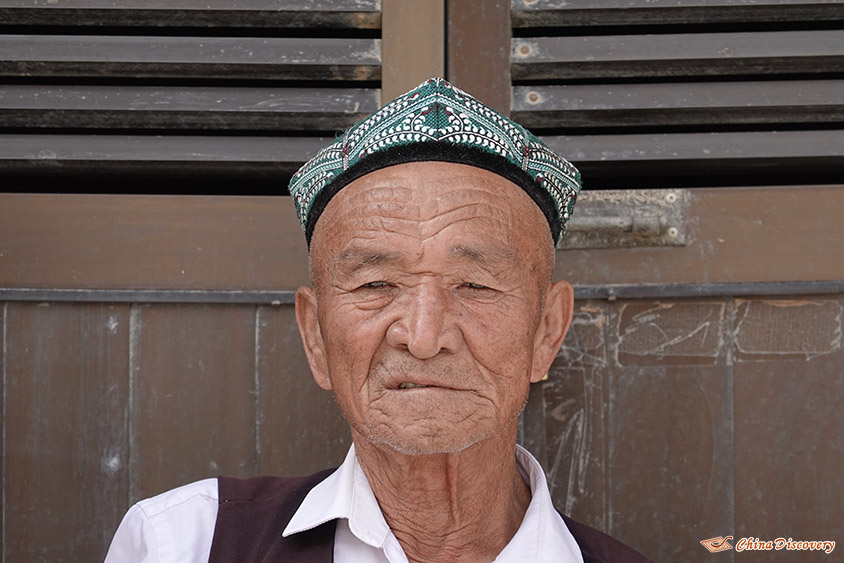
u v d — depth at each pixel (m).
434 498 1.06
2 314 1.39
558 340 1.13
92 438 1.38
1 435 1.38
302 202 1.09
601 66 1.36
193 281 1.39
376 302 0.97
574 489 1.37
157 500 1.14
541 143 1.05
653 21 1.38
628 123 1.38
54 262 1.39
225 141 1.39
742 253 1.38
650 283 1.38
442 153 0.97
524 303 1.00
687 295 1.37
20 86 1.37
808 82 1.36
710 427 1.37
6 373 1.38
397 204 0.96
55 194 1.39
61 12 1.36
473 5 1.38
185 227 1.40
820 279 1.37
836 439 1.36
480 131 0.98
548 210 1.06
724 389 1.37
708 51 1.35
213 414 1.39
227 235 1.40
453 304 0.97
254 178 1.46
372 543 1.03
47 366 1.38
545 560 1.05
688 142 1.37
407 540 1.08
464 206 0.96
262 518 1.10
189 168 1.40
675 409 1.37
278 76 1.38
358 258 0.97
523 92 1.38
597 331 1.38
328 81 1.42
